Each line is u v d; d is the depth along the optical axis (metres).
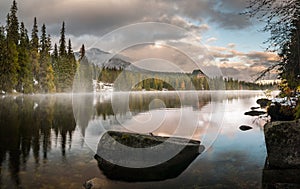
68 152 6.08
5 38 32.66
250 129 9.31
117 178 4.48
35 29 39.66
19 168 4.94
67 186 4.08
